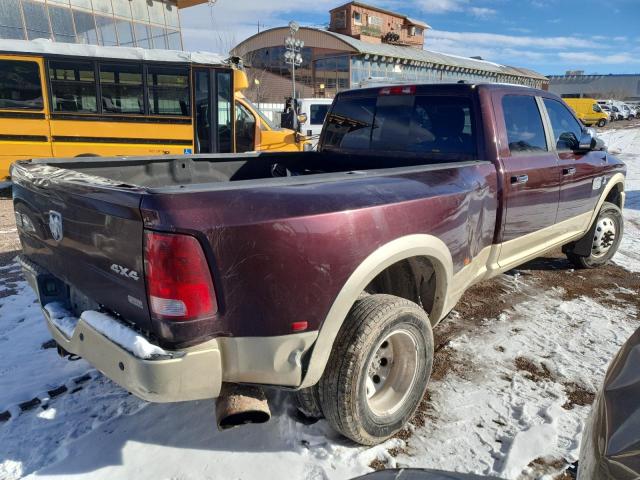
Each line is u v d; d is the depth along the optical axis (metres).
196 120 9.93
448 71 45.53
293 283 2.12
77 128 9.36
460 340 3.84
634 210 9.23
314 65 38.41
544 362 3.54
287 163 4.52
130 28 20.94
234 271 2.01
